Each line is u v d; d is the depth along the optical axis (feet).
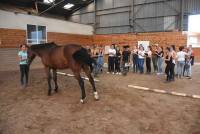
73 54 15.46
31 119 13.33
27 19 41.50
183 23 45.34
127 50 31.96
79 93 18.33
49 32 46.14
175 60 25.76
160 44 47.85
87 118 13.35
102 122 12.82
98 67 30.58
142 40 50.42
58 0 56.59
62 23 49.24
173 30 46.47
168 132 11.62
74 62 15.52
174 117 13.52
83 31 55.72
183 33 44.68
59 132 11.74
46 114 14.03
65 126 12.37
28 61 19.94
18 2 54.39
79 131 11.82
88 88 19.99
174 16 46.29
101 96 17.40
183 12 45.01
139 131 11.78
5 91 19.70
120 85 22.70
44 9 60.08
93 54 30.25
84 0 59.26
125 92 18.90
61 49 16.21
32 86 21.25
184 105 15.76
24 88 20.51
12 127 12.37
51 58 16.80
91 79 16.35
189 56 27.96
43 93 18.65
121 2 54.54
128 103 15.92
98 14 59.31
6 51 37.70
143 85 22.97
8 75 29.50
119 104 15.64
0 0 51.70
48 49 17.38
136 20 52.19
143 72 32.30
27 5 56.90
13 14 38.99
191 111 14.52
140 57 31.35
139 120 13.08
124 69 31.19
